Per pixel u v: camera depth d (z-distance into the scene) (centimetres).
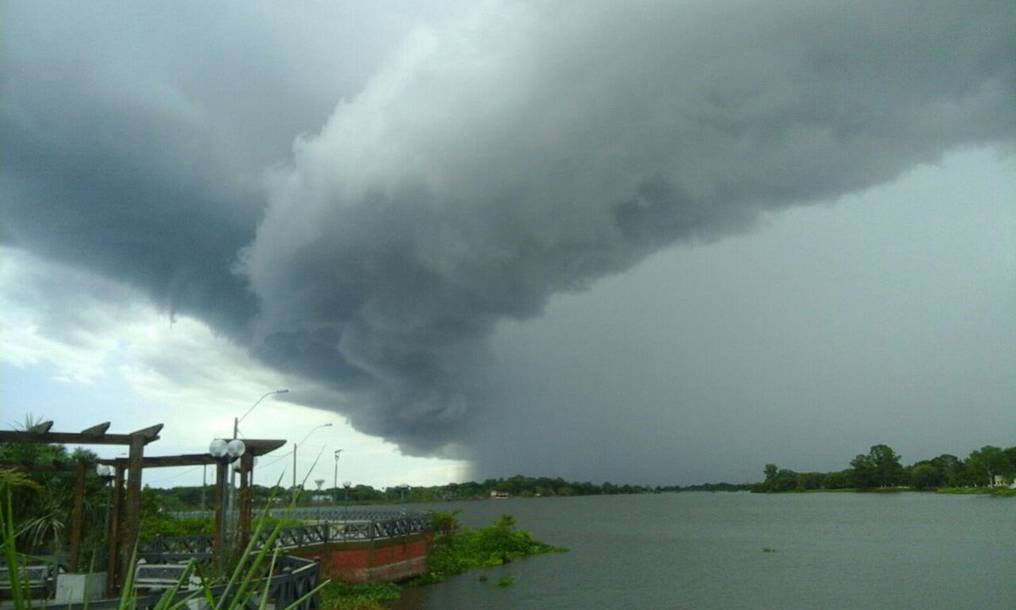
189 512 4356
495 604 4300
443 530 7256
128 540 1897
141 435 1944
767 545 8944
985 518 12356
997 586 5038
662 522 15512
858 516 14600
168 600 402
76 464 2169
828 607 4434
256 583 427
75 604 1258
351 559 4284
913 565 6412
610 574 6056
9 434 1773
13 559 316
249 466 2123
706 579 5750
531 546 8106
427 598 4375
